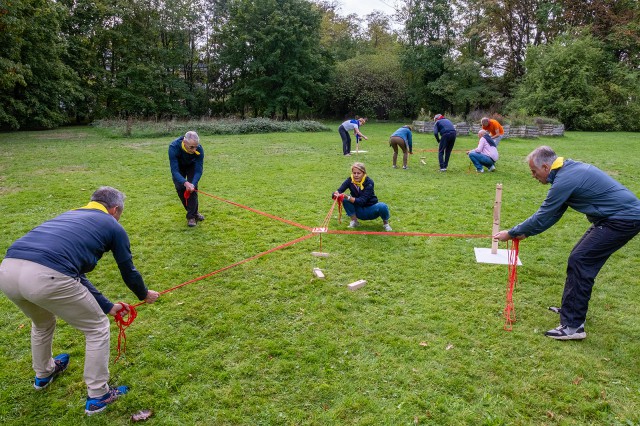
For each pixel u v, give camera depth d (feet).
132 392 10.30
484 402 9.96
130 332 12.77
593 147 52.01
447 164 37.06
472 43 114.01
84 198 26.91
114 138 61.57
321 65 108.99
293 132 73.10
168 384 10.62
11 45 63.52
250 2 100.94
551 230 21.70
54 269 8.73
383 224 22.30
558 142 58.08
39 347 10.07
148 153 45.44
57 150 47.37
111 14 94.89
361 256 18.26
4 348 12.10
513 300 14.66
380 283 15.88
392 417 9.52
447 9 112.78
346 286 15.58
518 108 88.89
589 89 83.76
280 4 104.12
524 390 10.36
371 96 113.91
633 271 16.93
